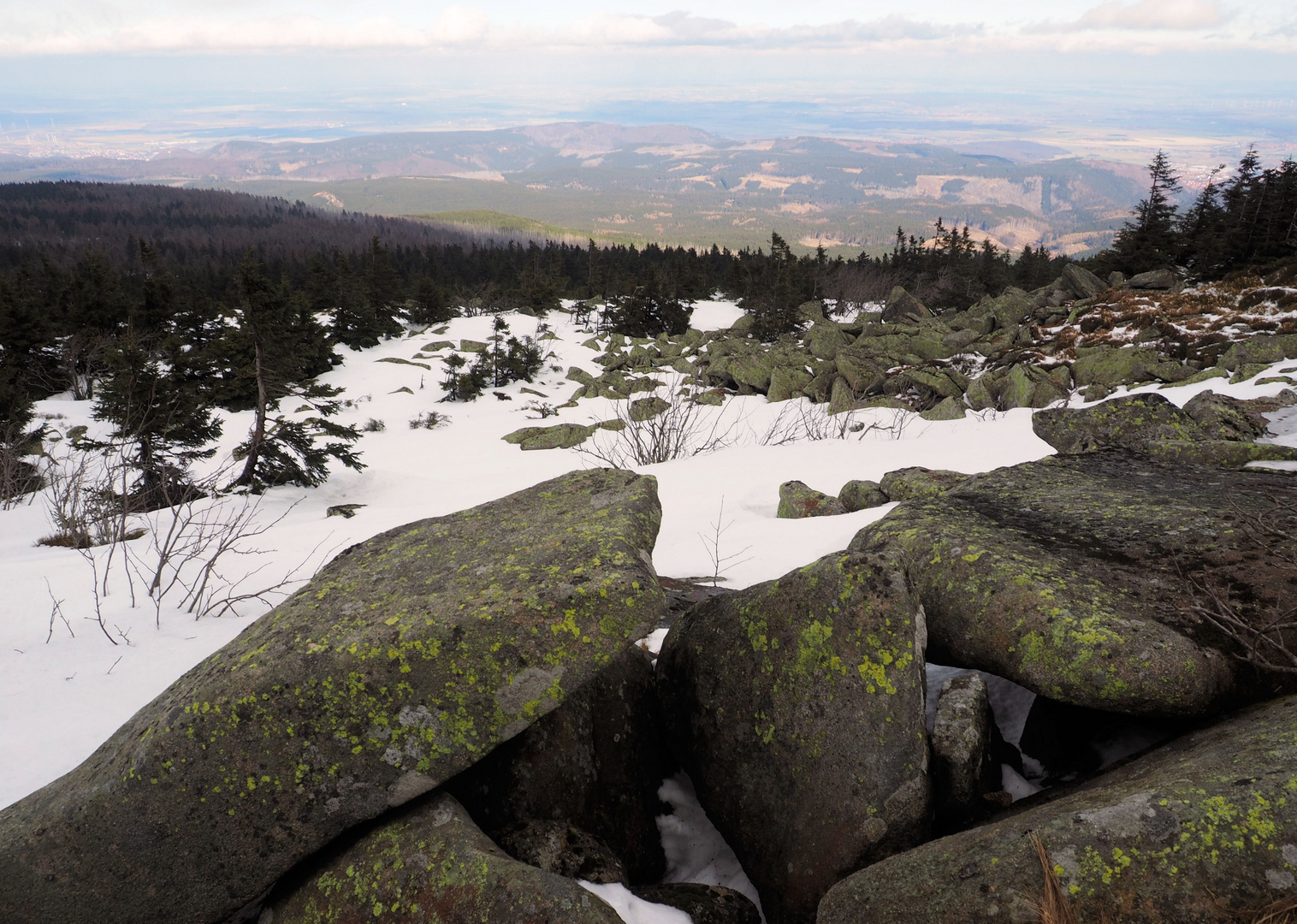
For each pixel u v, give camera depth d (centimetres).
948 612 341
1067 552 368
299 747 265
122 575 727
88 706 431
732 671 338
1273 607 296
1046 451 1350
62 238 19650
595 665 284
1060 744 329
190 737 261
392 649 273
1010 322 4697
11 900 248
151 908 258
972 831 230
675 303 7094
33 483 1798
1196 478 471
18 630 553
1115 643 284
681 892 291
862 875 233
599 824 324
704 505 1085
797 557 717
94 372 4134
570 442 3266
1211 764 218
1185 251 6006
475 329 6303
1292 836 183
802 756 297
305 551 916
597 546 328
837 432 2145
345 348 5675
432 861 246
